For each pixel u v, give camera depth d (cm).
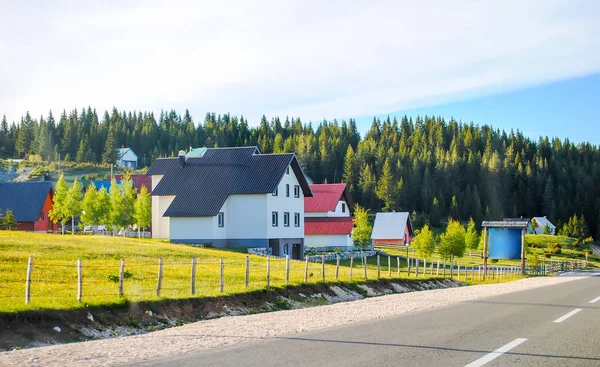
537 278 5169
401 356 991
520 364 923
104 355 1046
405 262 6894
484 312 1781
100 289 1995
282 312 1888
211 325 1532
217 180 5766
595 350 1055
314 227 7406
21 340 1333
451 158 16638
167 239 5994
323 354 1014
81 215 7556
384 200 14475
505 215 15862
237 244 5581
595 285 3606
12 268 2394
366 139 19725
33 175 16125
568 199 15875
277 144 18162
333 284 2808
